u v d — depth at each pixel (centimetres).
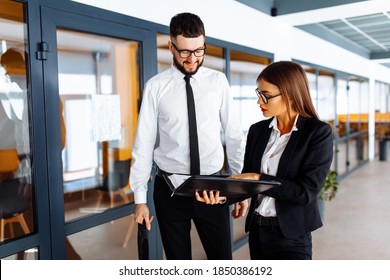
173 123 175
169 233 180
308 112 142
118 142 246
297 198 133
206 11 312
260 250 155
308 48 551
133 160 180
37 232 191
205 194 139
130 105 253
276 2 428
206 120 177
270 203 147
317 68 590
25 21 183
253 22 392
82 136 221
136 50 252
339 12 409
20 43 183
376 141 1046
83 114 221
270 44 432
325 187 442
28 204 191
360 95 860
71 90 212
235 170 193
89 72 223
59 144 199
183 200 175
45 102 191
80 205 222
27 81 185
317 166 135
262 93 140
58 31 203
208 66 327
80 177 221
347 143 768
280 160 141
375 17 535
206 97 176
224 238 179
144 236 180
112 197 245
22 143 187
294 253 146
